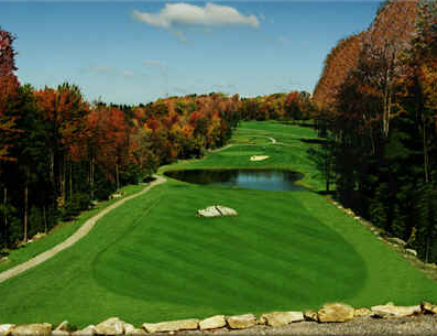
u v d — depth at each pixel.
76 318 18.94
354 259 28.98
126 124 78.62
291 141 153.12
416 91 42.56
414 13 48.66
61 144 50.69
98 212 51.12
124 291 23.00
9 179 40.25
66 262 29.33
